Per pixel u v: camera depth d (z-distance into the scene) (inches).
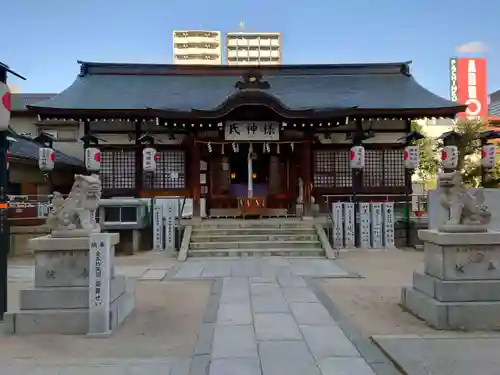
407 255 490.6
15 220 516.7
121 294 253.3
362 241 548.1
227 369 172.1
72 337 215.2
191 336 217.0
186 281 357.1
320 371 169.9
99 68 810.2
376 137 682.2
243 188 711.7
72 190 241.1
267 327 227.5
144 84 779.4
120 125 674.8
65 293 225.0
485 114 1378.0
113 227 511.5
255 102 582.9
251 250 491.2
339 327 227.1
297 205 677.9
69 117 635.5
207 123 609.0
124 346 202.2
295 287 327.0
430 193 492.4
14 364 180.2
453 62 1403.8
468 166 877.2
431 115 641.0
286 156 713.0
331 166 684.7
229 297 295.6
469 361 175.5
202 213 660.1
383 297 295.7
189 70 821.2
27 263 462.0
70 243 228.2
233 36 3410.4
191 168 673.0
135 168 675.4
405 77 812.0
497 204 466.9
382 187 679.1
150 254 509.0
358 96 724.0
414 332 217.6
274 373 168.2
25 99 914.1
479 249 229.8
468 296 225.5
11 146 641.6
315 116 592.4
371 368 172.9
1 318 241.6
